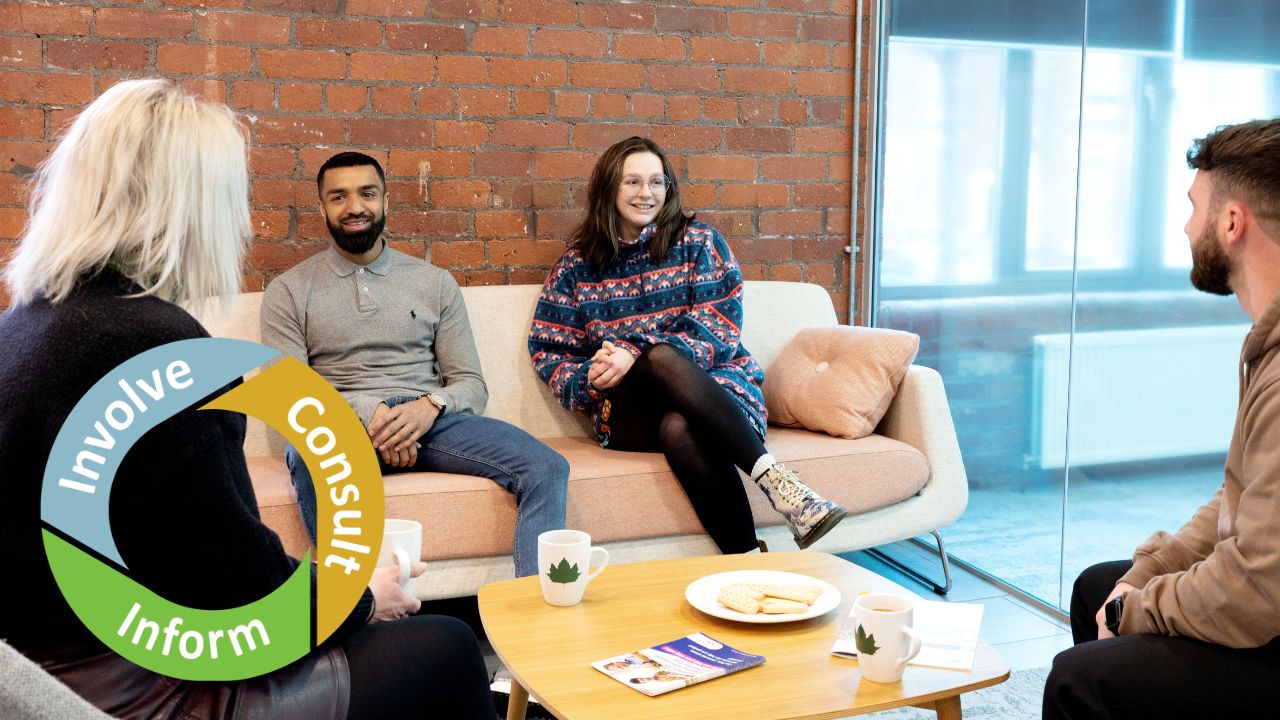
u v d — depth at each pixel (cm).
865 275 365
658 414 271
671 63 336
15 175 285
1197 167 150
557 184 328
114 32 288
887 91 352
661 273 296
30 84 284
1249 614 130
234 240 123
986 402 302
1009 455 293
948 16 315
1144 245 236
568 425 306
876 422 286
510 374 302
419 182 316
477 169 321
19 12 281
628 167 293
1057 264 267
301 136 304
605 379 274
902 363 284
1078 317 259
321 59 304
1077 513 264
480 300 303
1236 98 208
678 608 164
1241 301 148
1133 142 238
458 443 251
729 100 344
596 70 329
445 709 130
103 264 110
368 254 277
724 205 347
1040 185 272
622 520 255
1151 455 237
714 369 288
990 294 297
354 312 271
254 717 112
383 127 311
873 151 358
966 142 307
